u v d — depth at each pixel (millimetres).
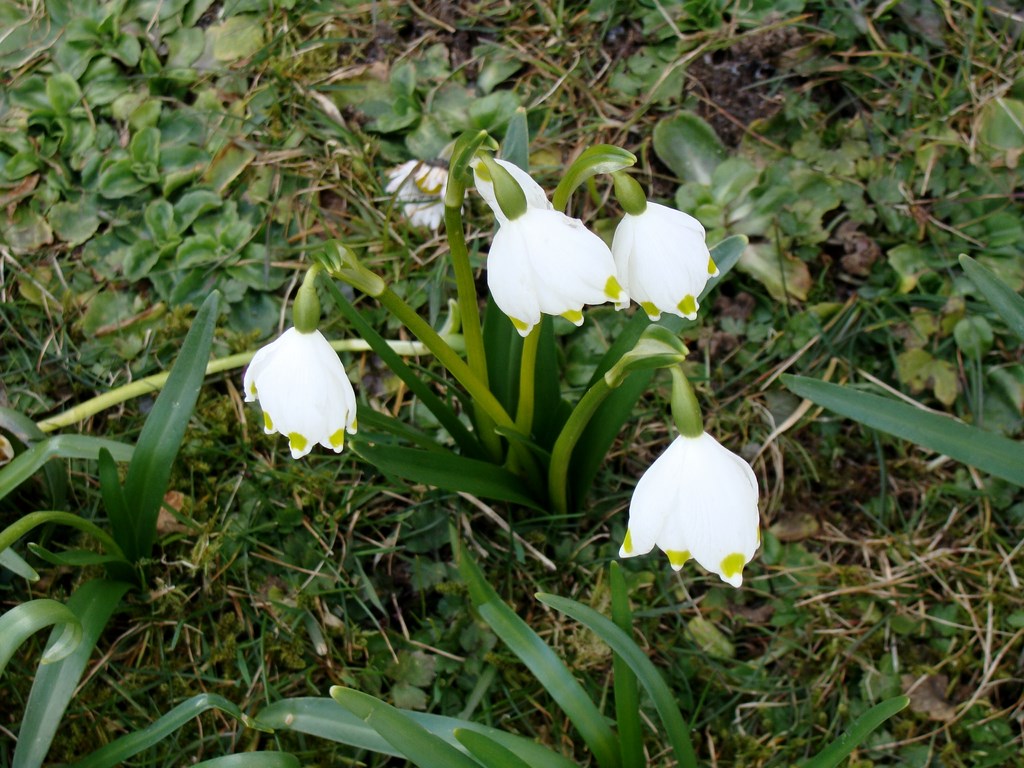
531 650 234
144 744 227
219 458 291
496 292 192
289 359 197
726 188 315
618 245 199
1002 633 275
